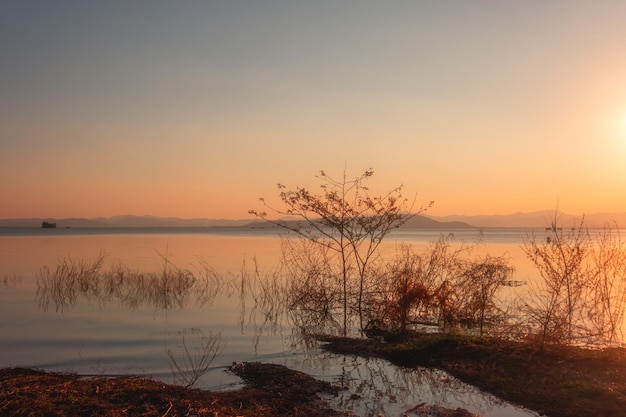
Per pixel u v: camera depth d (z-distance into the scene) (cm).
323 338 1473
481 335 1368
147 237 11106
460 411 888
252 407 870
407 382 1066
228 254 4794
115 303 2044
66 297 2166
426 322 1664
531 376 1043
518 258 3838
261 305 2014
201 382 1045
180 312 1869
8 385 859
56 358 1241
